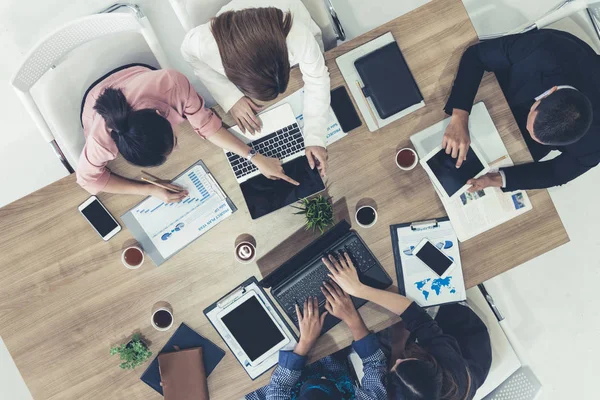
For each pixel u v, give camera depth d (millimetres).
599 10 2129
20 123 2422
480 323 1912
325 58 1620
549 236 1670
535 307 2479
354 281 1632
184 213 1655
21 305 1665
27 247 1649
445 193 1635
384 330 2031
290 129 1632
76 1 2375
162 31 2355
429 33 1612
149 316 1678
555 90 1532
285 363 1658
